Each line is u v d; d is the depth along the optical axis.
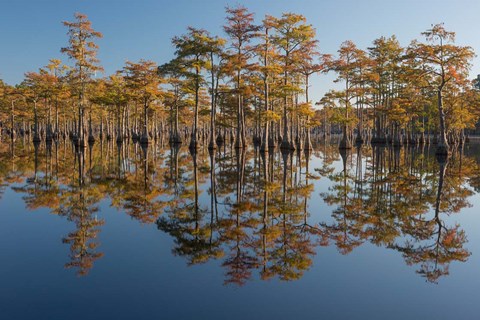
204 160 30.12
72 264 7.73
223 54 37.03
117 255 8.30
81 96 41.56
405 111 48.94
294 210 12.90
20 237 9.63
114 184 18.06
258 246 9.03
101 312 5.61
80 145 41.16
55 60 50.16
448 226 11.07
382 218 11.95
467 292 6.54
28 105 62.69
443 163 29.02
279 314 5.61
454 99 46.59
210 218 11.69
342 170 24.02
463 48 30.91
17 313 5.55
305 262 8.01
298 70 39.03
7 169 23.12
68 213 12.25
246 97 42.22
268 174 21.83
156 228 10.53
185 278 7.02
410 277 7.22
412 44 34.56
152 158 31.61
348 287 6.71
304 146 42.62
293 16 35.03
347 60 41.91
